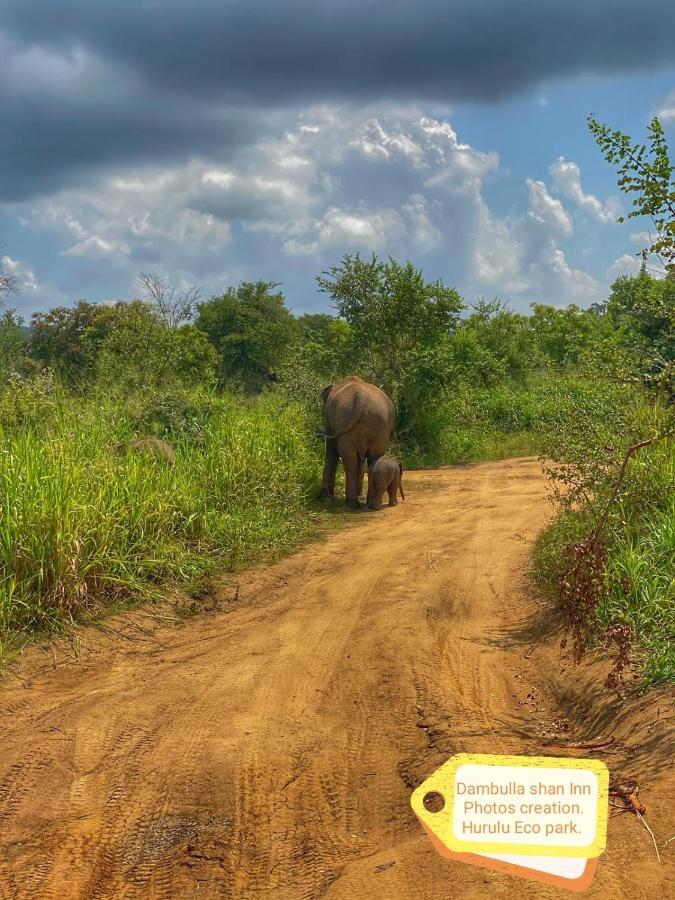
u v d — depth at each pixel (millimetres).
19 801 4730
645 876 3320
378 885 3594
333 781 4832
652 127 5273
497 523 11742
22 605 7359
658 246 5324
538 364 35906
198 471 11469
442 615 7812
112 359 15570
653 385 6379
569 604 6652
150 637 7605
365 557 10180
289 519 12055
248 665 6758
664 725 4754
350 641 7195
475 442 23359
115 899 3832
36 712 5934
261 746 5301
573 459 8062
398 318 22797
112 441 11289
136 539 9102
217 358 27047
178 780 4910
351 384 14539
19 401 11742
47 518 7797
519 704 5809
